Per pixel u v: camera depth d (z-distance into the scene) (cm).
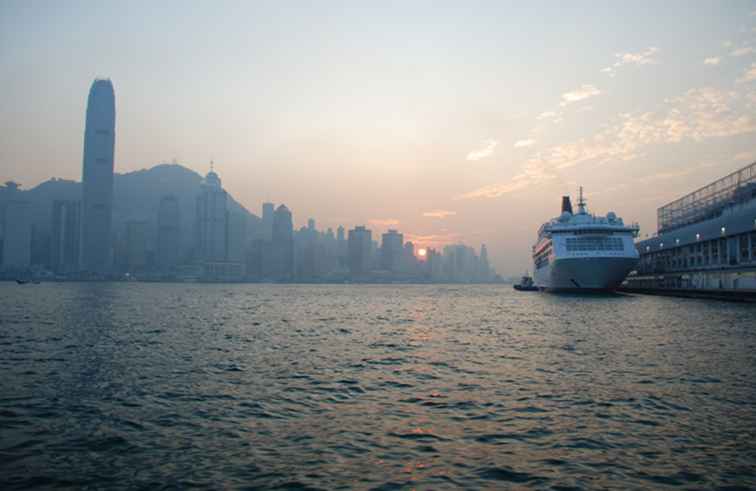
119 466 1373
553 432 1633
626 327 5003
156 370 2772
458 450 1481
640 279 14700
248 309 9000
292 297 16088
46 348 3591
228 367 2878
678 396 2097
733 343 3756
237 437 1611
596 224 10612
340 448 1506
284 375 2636
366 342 4100
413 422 1767
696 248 10800
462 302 12319
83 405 2011
